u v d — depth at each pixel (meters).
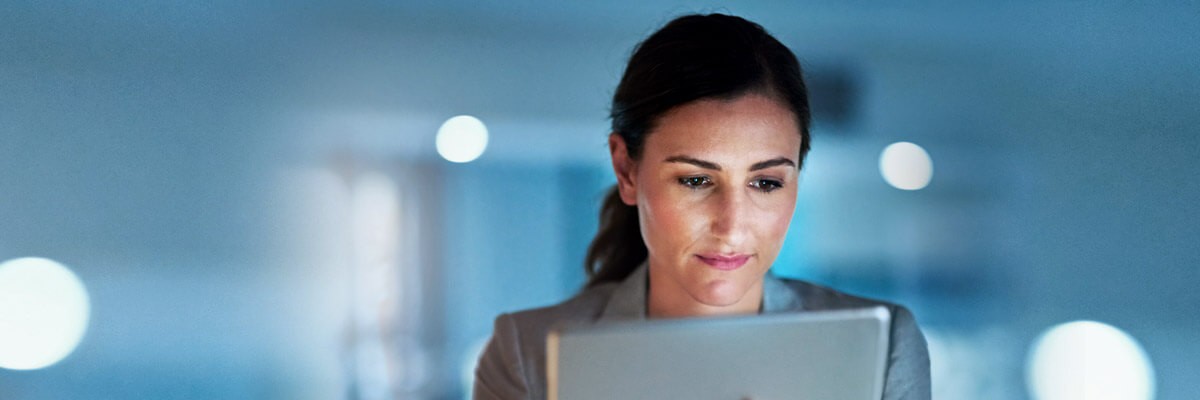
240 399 3.59
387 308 4.04
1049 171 4.70
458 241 4.20
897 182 4.45
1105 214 4.65
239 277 4.14
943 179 4.62
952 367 3.64
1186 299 4.28
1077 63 4.75
